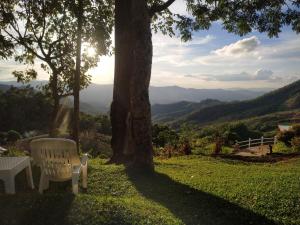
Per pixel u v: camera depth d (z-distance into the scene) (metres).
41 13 16.92
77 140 16.55
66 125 31.86
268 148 26.03
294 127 27.81
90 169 9.88
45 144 6.84
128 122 12.26
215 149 21.80
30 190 7.68
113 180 8.97
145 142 9.97
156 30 16.17
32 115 54.16
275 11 13.23
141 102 9.87
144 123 9.94
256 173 11.15
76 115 16.61
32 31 17.19
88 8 17.25
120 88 12.59
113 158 12.60
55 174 7.11
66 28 17.50
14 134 34.09
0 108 51.88
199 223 6.06
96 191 8.12
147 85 9.92
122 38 12.49
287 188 8.26
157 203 7.09
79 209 5.42
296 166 15.05
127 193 8.01
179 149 21.50
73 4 16.28
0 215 5.29
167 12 15.83
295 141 24.50
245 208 6.90
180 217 6.22
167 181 9.16
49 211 5.36
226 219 6.41
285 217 6.52
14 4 16.86
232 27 14.13
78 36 16.56
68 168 7.04
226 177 10.07
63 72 18.16
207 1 13.34
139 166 9.94
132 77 9.90
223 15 13.49
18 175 8.58
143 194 7.90
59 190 7.86
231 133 33.66
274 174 10.70
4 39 16.38
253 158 19.30
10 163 6.81
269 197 7.50
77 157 6.93
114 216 5.29
